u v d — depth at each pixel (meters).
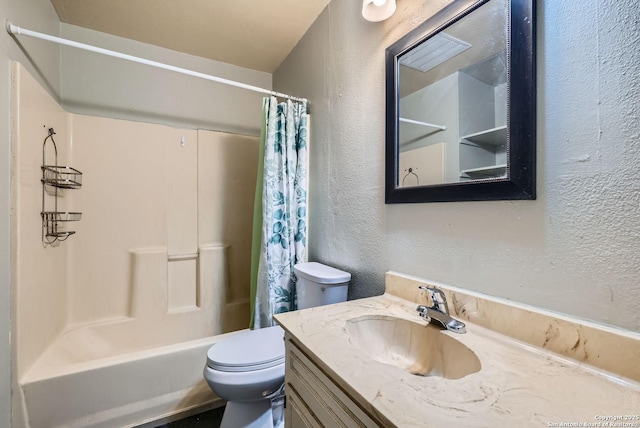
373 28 1.30
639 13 0.57
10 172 1.20
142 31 1.97
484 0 0.85
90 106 1.97
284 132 1.79
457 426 0.46
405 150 1.12
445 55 0.97
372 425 0.54
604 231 0.62
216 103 2.37
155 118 2.17
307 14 1.76
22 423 1.20
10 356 1.18
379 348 0.95
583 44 0.65
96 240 1.93
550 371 0.62
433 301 0.92
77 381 1.31
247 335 1.39
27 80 1.32
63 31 1.89
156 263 2.06
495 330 0.80
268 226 1.73
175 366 1.52
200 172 2.27
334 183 1.58
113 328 1.91
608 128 0.61
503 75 0.80
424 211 1.05
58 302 1.69
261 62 2.38
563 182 0.68
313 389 0.74
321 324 0.89
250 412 1.27
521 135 0.75
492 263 0.83
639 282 0.57
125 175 2.03
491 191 0.81
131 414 1.42
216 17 1.81
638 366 0.56
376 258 1.28
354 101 1.43
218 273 2.26
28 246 1.32
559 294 0.69
